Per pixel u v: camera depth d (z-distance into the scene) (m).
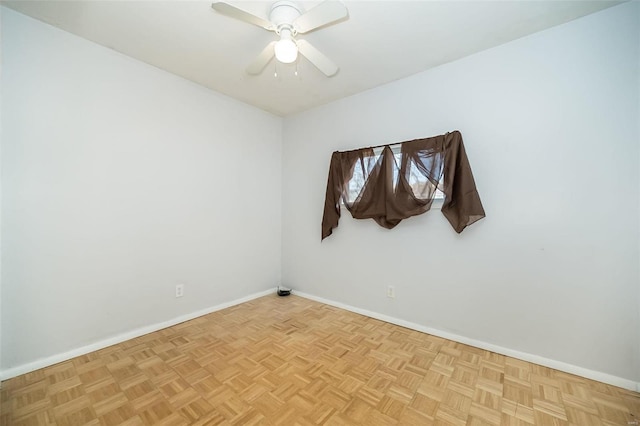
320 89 2.69
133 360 1.86
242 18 1.46
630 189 1.59
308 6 1.58
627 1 1.58
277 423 1.32
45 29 1.78
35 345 1.75
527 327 1.89
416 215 2.28
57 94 1.83
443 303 2.24
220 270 2.82
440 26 1.77
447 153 2.12
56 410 1.39
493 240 2.01
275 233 3.41
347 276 2.85
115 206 2.09
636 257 1.58
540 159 1.84
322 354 1.95
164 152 2.38
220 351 1.99
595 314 1.68
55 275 1.83
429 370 1.76
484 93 2.04
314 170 3.15
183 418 1.35
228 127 2.87
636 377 1.58
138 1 1.58
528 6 1.60
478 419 1.35
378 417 1.37
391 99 2.52
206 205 2.69
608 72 1.64
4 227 1.65
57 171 1.83
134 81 2.18
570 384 1.63
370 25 1.75
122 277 2.13
